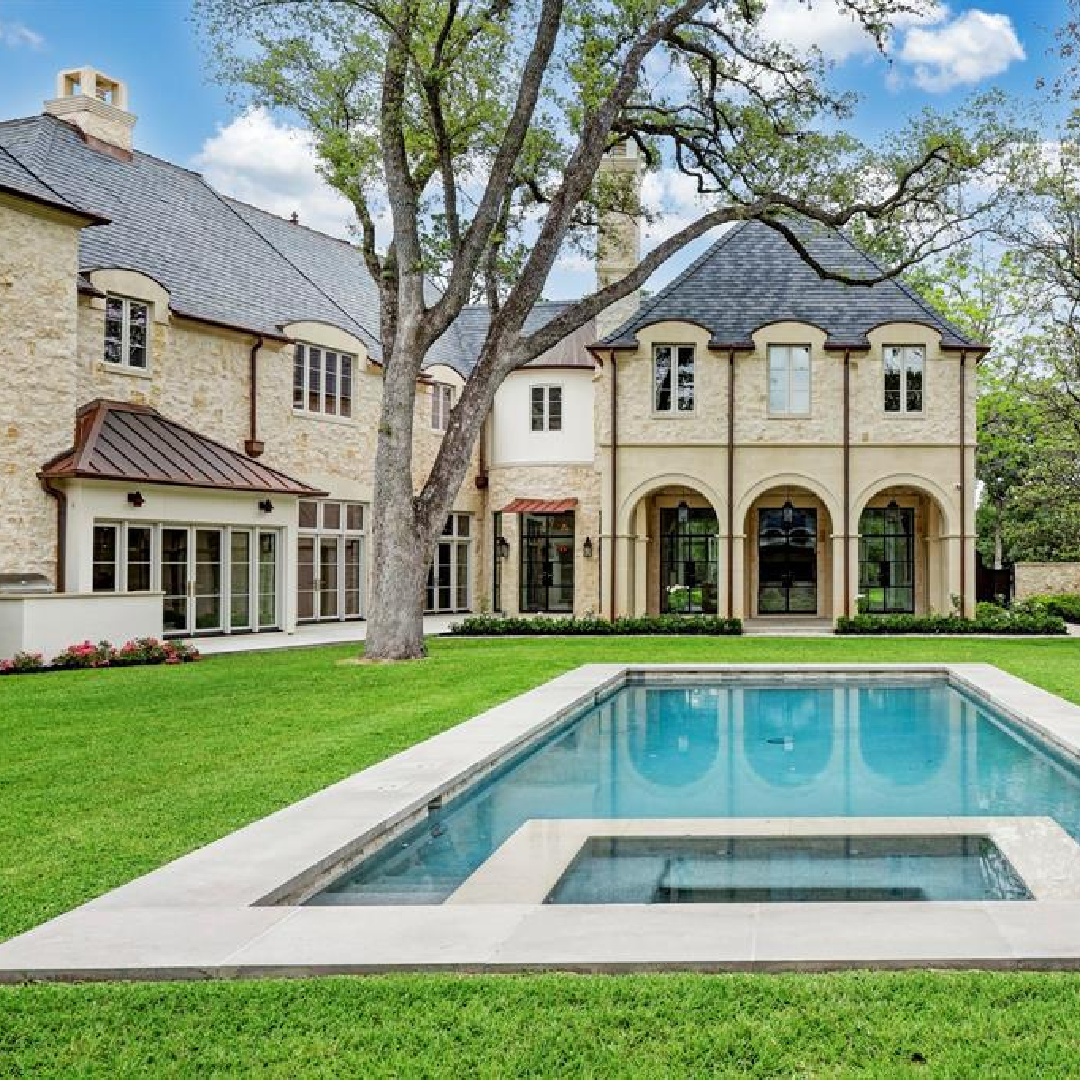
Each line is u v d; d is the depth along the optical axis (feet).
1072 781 33.30
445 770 29.55
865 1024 13.67
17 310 62.54
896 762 36.70
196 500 73.00
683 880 22.36
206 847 21.95
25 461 63.10
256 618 80.12
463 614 110.73
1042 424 116.06
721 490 88.79
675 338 88.84
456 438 61.93
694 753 38.50
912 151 69.87
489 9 58.29
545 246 60.80
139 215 84.38
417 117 66.23
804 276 93.97
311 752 32.71
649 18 61.67
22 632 56.34
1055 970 15.55
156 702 43.62
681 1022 13.82
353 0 56.29
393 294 65.51
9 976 15.58
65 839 23.07
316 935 16.94
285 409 88.89
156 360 75.82
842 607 87.97
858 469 88.28
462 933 16.97
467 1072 12.69
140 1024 13.98
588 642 74.95
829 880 22.36
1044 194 72.74
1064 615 100.63
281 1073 12.71
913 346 88.28
